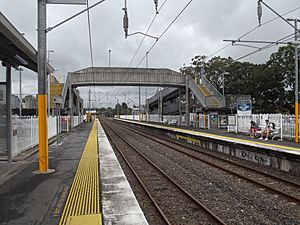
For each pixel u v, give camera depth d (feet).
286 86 159.22
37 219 19.72
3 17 24.04
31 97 190.19
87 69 138.10
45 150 35.45
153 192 29.30
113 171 36.22
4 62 39.73
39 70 34.55
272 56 161.27
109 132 120.47
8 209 21.75
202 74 162.81
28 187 27.99
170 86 150.41
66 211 21.35
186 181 34.50
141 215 20.79
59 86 158.30
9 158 41.24
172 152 60.39
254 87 167.63
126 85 143.54
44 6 34.65
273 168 42.42
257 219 21.72
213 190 30.30
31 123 57.31
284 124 75.66
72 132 113.39
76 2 35.24
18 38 28.76
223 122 123.85
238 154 52.90
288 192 29.50
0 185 28.73
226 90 187.42
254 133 79.97
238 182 33.63
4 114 41.47
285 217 22.13
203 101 135.03
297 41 67.72
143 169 42.01
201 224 20.67
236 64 185.06
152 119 244.42
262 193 28.94
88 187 28.12
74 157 47.21
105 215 20.75
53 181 30.48
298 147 52.37
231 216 22.40
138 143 78.79
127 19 42.04
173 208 24.29
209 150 63.52
